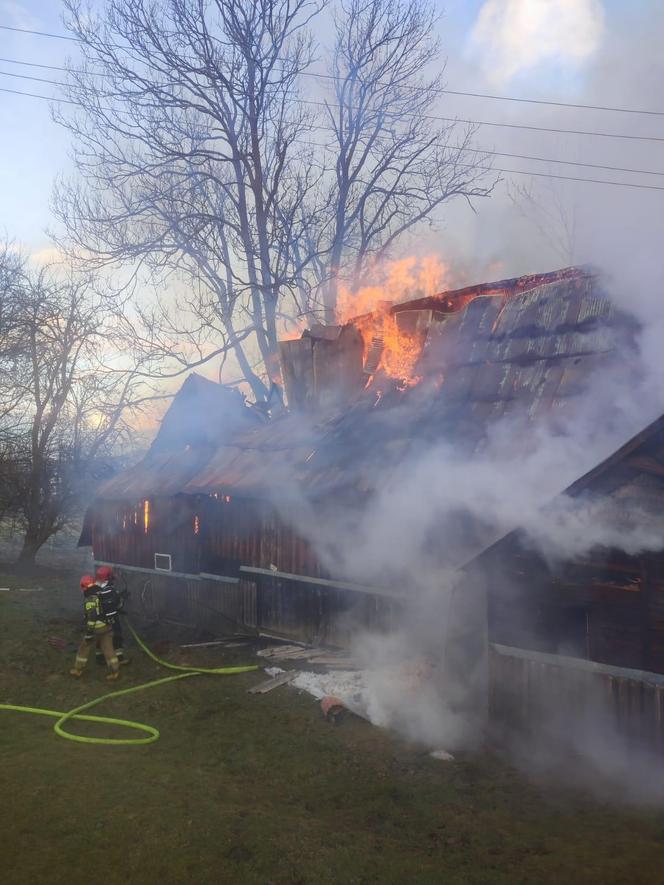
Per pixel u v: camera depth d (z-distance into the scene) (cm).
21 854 495
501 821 552
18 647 1078
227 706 837
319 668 954
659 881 454
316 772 654
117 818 550
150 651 1088
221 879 464
